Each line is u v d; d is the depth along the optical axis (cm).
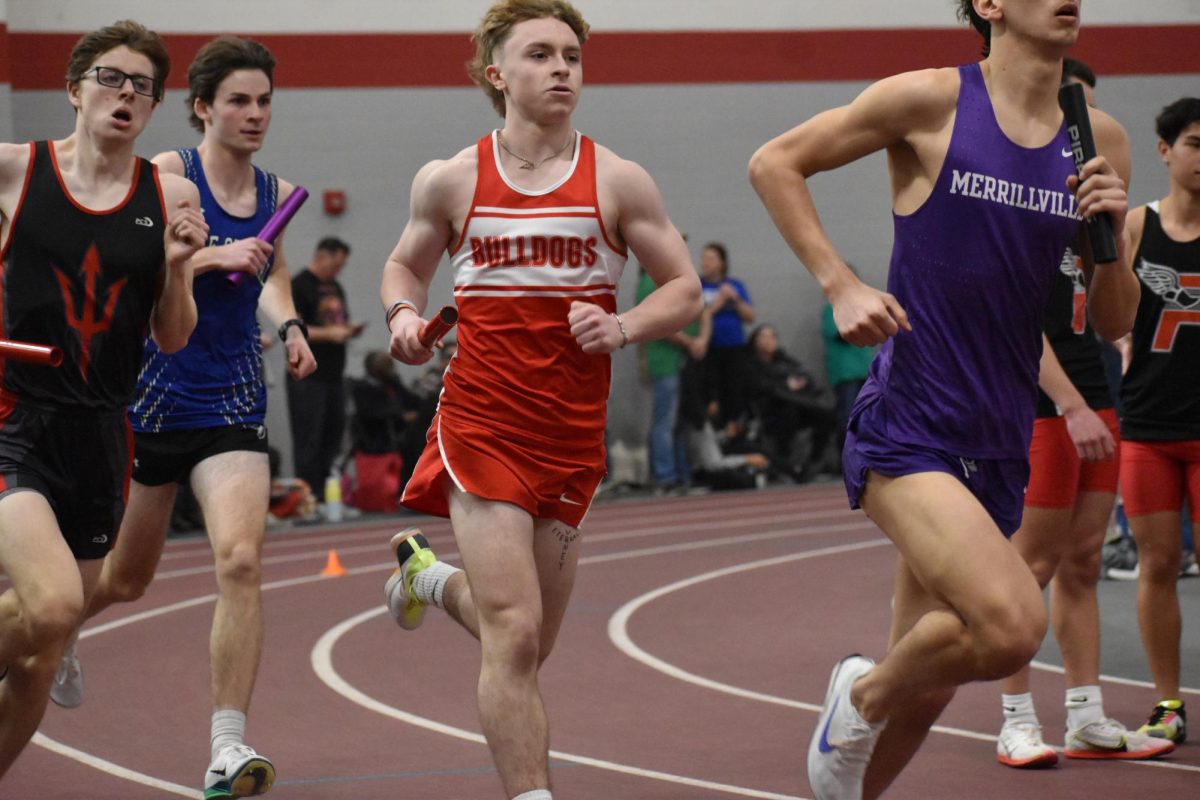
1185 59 2306
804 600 1162
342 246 1750
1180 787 617
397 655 958
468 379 505
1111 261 450
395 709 797
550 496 507
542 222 500
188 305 552
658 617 1092
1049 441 654
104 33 540
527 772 481
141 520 659
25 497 520
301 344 700
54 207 536
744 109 2186
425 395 1816
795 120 2200
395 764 678
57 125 1934
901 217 465
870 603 1141
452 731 745
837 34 2208
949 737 717
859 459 470
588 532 1630
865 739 477
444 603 589
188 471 651
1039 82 454
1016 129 454
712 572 1321
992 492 474
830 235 2206
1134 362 704
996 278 455
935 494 447
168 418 641
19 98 1922
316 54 2027
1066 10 443
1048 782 630
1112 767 655
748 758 683
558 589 524
